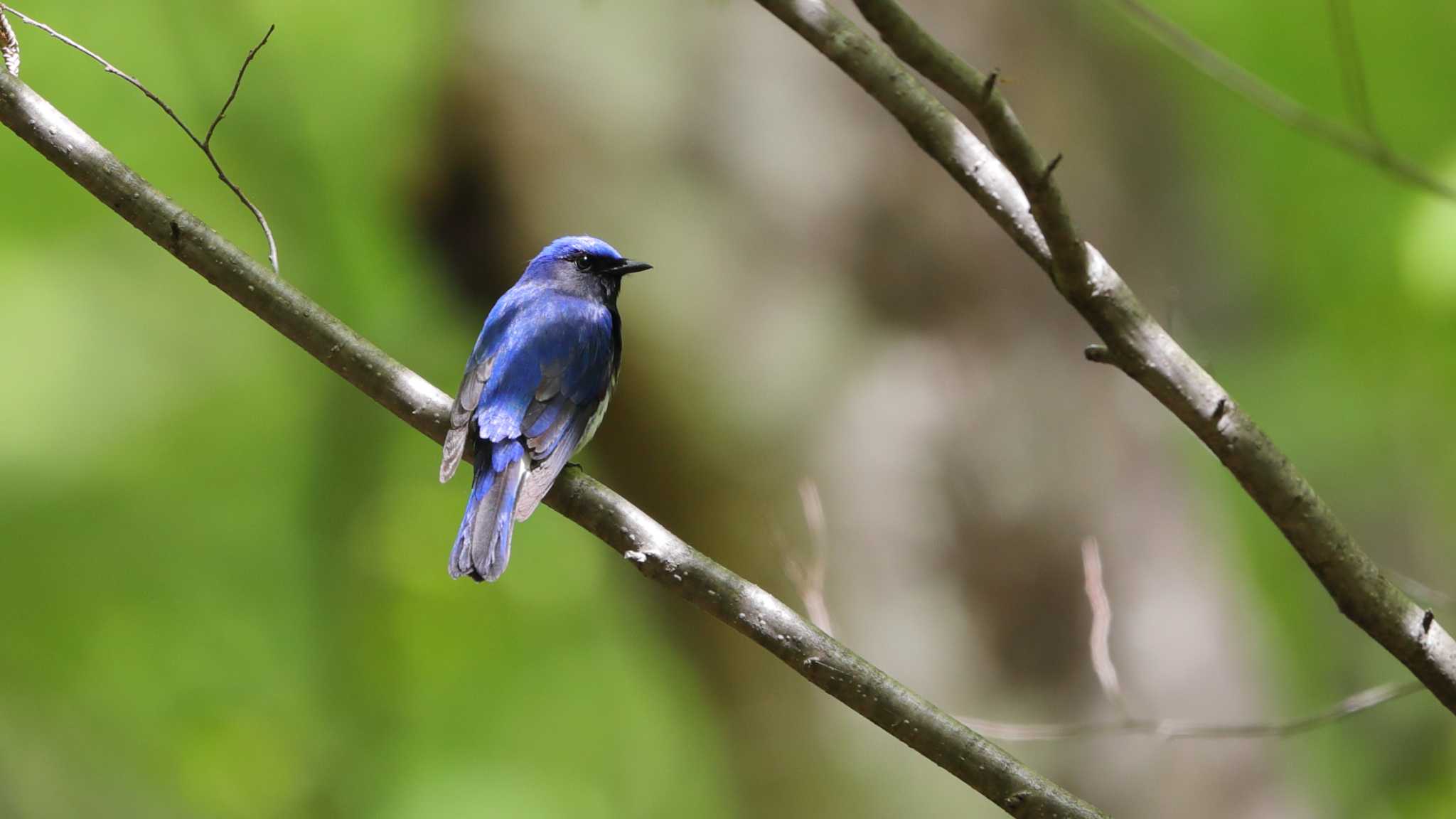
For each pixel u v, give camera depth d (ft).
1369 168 54.08
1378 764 55.93
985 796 20.02
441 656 63.67
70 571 60.49
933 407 37.50
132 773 59.82
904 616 36.91
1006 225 19.61
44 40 55.57
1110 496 37.81
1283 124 55.16
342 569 61.46
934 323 38.11
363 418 61.77
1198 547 38.60
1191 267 45.24
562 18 39.22
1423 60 54.39
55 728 59.57
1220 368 54.95
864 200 38.34
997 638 37.19
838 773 38.65
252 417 63.31
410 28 56.08
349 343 23.16
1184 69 53.06
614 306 33.06
